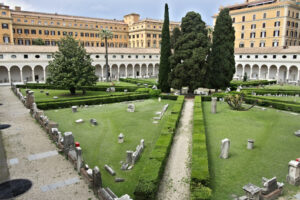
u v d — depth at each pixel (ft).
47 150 58.29
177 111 91.97
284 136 70.74
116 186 43.14
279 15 253.85
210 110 105.91
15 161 52.19
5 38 259.39
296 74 224.33
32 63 197.06
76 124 81.92
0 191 41.11
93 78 133.80
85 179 44.62
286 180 45.42
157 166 45.37
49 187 42.45
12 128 74.23
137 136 69.87
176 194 41.04
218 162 53.16
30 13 301.63
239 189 42.55
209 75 142.10
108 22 365.20
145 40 357.20
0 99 123.44
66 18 321.93
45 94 141.79
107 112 100.83
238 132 74.54
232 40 146.92
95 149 59.82
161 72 149.18
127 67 274.77
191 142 65.31
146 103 122.42
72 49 131.23
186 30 136.26
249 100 121.19
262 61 229.45
